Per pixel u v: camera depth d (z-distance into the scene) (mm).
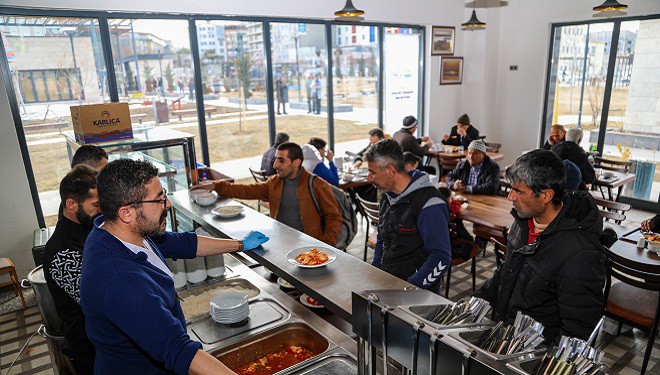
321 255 1610
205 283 2082
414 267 1905
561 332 1231
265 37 5293
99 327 1100
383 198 2023
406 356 1006
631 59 5590
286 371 1466
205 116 5086
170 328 1031
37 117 4055
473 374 842
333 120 6168
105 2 4090
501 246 2641
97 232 1123
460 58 7090
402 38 6609
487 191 4125
